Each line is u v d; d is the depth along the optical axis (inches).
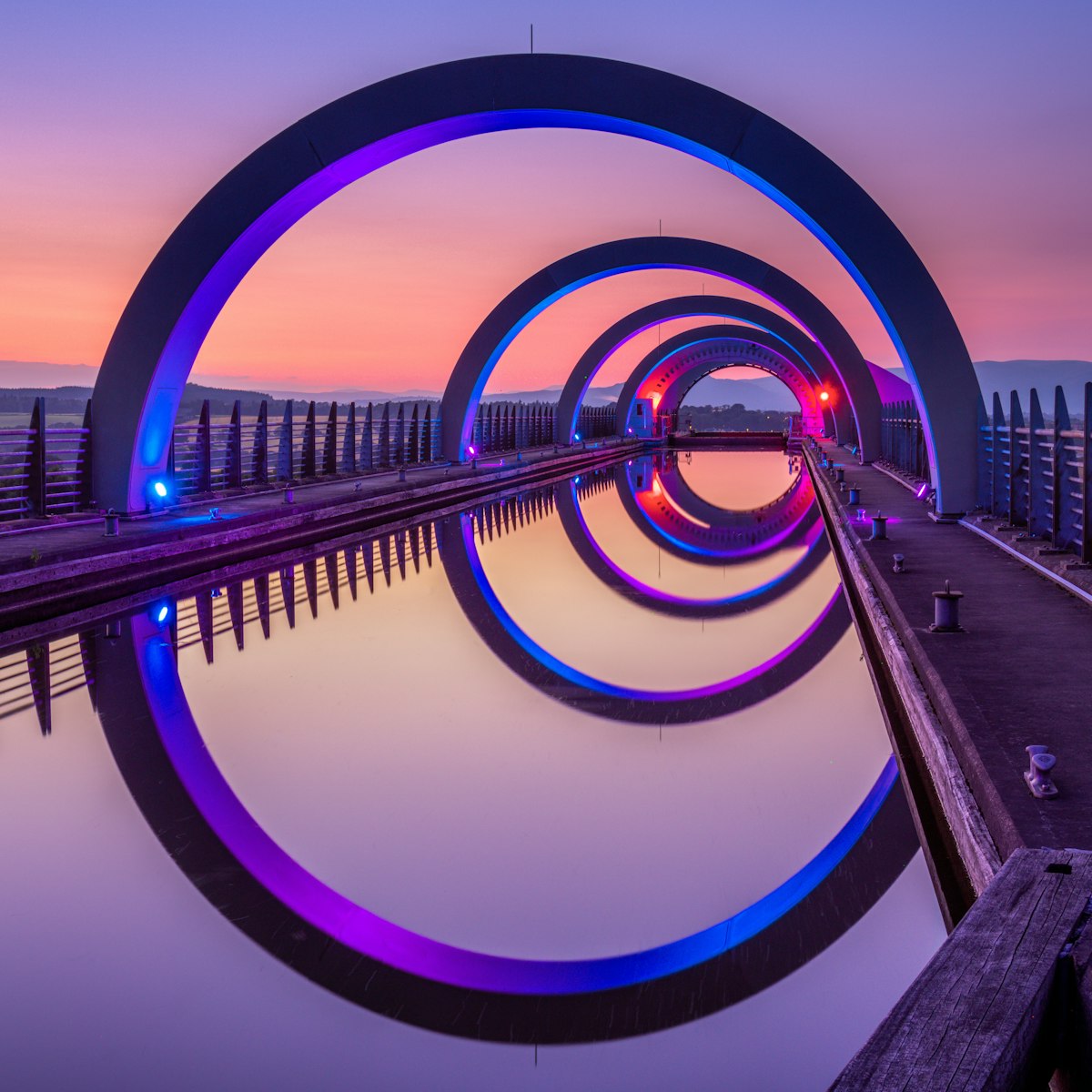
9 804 193.8
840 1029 126.0
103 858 170.2
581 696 275.4
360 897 158.1
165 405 545.3
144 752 224.8
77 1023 123.9
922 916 150.6
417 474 900.0
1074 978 87.4
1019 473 409.7
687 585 471.8
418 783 208.7
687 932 148.3
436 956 141.1
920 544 400.5
